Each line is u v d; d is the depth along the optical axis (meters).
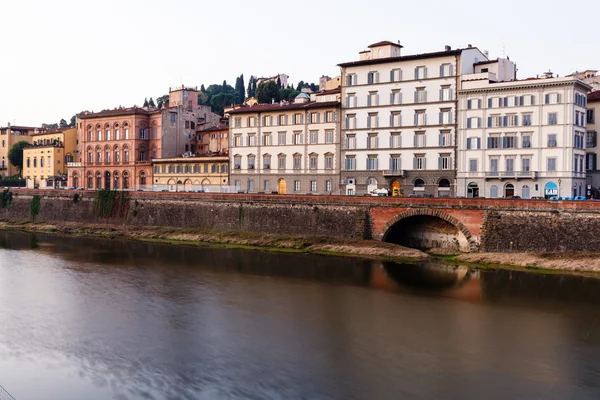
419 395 34.69
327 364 39.44
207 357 40.84
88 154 145.38
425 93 100.56
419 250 81.44
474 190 97.06
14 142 178.25
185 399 34.47
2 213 133.25
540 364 39.44
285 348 42.56
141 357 41.00
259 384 36.34
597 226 69.75
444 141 99.19
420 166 101.44
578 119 91.88
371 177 105.88
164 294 58.84
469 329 46.97
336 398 34.34
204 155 132.25
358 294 58.72
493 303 54.97
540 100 91.00
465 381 36.62
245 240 93.00
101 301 56.09
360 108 106.56
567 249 71.31
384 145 104.50
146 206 111.56
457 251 80.88
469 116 96.75
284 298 57.12
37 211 127.62
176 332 46.38
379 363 39.62
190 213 105.25
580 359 40.38
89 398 34.81
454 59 97.81
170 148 139.25
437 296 57.78
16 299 56.88
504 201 75.75
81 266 74.12
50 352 42.16
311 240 87.75
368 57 112.50
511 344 43.38
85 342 44.19
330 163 109.50
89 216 119.75
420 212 81.25
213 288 61.38
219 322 49.03
